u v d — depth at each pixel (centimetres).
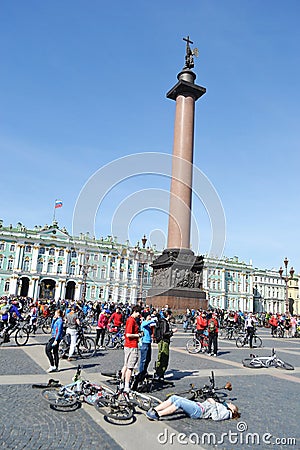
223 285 10444
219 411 734
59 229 9569
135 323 913
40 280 9312
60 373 1100
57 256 9444
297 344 2475
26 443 579
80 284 8600
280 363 1376
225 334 2753
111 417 695
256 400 893
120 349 1708
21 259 9244
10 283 9144
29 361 1279
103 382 998
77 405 765
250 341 2041
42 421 675
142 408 757
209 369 1269
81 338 1483
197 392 797
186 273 3291
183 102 3650
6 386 906
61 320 1153
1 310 2044
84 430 643
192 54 3956
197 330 1736
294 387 1059
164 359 1039
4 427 637
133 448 580
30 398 810
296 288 11931
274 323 3091
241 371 1267
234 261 11288
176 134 3597
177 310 3197
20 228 9369
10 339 1839
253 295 12081
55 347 1126
